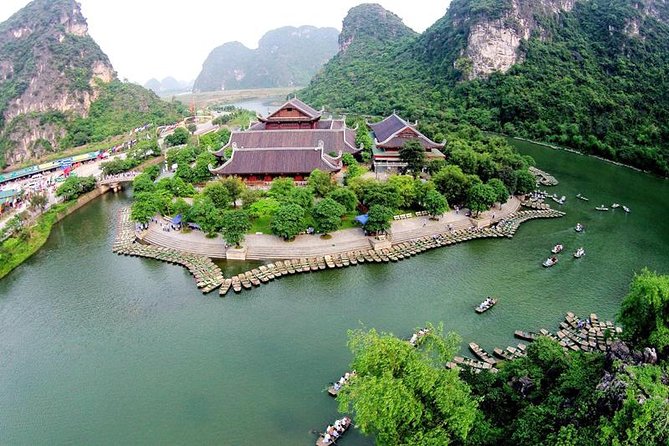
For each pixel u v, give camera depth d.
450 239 89.06
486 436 38.25
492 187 98.25
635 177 137.25
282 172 107.81
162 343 61.66
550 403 37.56
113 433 48.12
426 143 122.50
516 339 61.16
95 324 66.44
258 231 90.25
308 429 47.59
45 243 94.69
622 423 31.27
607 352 39.31
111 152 179.00
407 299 70.50
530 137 190.00
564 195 118.94
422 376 37.12
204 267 79.50
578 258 83.56
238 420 49.00
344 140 125.75
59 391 54.16
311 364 56.84
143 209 92.69
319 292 72.31
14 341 63.47
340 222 86.69
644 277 47.44
